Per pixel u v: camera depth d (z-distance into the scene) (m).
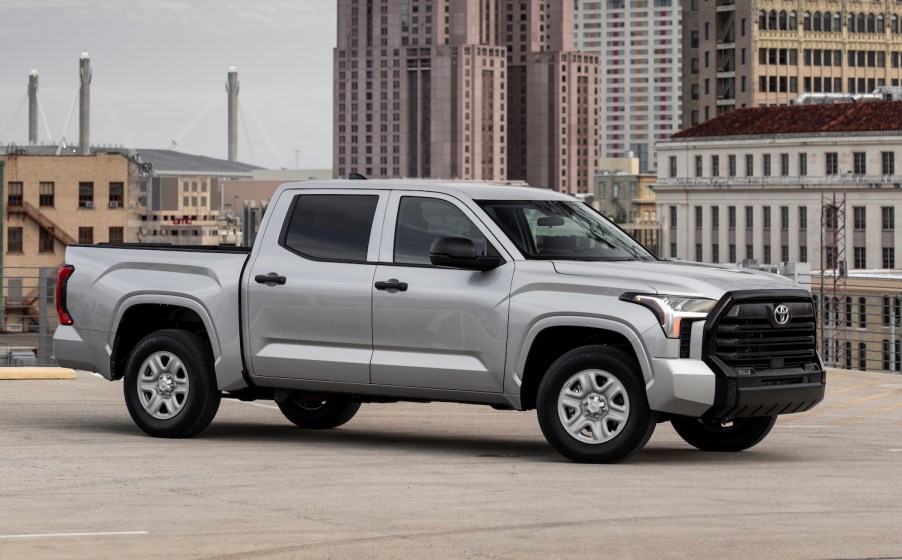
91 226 131.50
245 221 160.38
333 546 8.48
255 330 13.20
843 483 11.03
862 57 194.25
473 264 12.16
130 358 13.81
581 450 11.91
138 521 9.27
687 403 11.51
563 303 11.88
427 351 12.44
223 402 17.44
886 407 17.41
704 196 154.12
